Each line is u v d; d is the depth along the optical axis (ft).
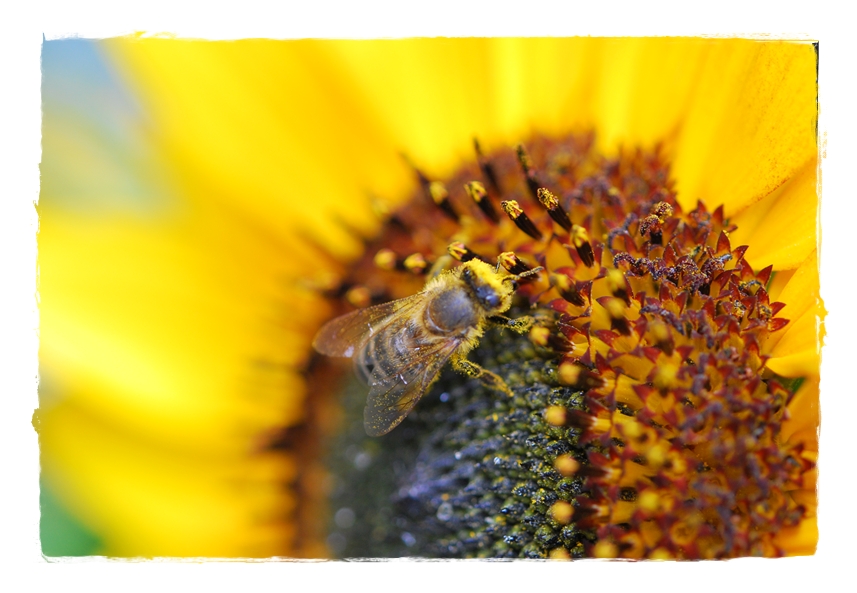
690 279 0.28
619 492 0.28
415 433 0.33
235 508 0.35
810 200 0.29
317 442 0.35
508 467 0.30
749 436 0.27
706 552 0.27
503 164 0.34
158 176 0.34
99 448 0.34
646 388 0.28
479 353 0.31
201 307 0.35
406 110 0.35
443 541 0.30
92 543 0.34
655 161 0.32
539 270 0.30
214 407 0.35
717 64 0.31
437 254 0.34
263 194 0.35
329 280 0.35
